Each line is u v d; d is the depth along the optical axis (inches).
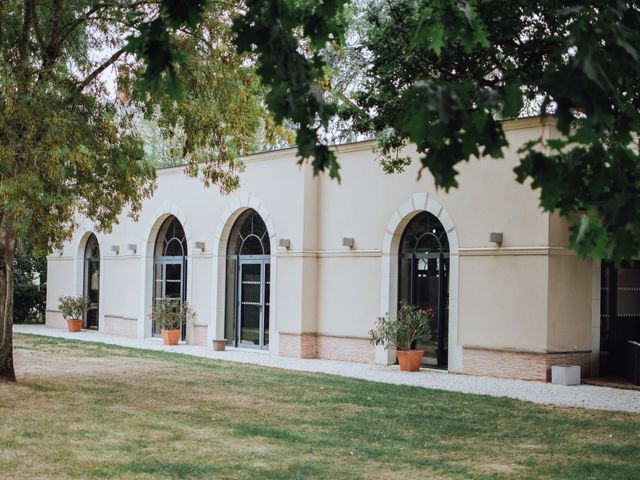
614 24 124.9
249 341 848.3
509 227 621.6
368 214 732.0
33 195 426.6
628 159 123.4
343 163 757.3
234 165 577.0
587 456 338.0
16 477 272.8
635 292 668.1
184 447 330.3
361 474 295.0
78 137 455.8
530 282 607.5
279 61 153.5
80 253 1122.0
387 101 476.7
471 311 646.5
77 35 524.4
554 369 590.2
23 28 477.7
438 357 681.6
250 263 851.4
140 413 415.2
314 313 777.6
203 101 516.1
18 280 1275.8
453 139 122.6
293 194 784.9
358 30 756.0
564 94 113.1
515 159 616.1
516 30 409.7
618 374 630.5
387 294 708.7
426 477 295.3
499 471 307.6
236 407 448.8
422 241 699.4
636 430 397.1
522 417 431.8
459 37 147.3
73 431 355.6
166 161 1054.4
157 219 969.5
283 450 332.8
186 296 927.0
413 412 444.1
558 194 126.6
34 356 710.5
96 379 556.1
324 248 773.3
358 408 454.3
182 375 592.1
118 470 285.7
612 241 118.7
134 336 992.9
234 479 280.4
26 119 438.3
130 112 532.1
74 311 1080.8
